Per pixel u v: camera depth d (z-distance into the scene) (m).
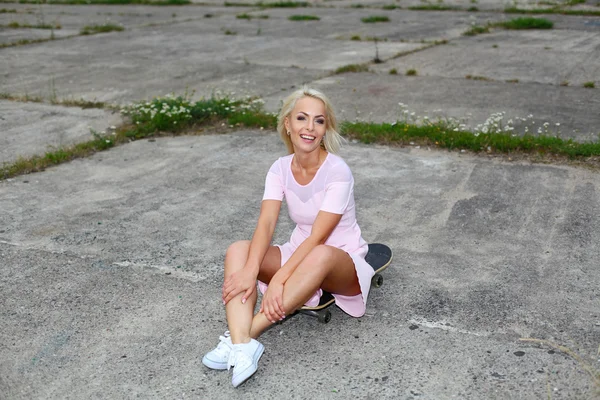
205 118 7.66
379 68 10.49
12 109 8.25
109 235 4.75
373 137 6.82
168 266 4.29
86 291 3.99
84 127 7.49
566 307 3.70
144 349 3.41
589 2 18.36
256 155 6.50
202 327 3.61
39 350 3.42
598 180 5.61
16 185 5.79
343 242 3.58
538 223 4.82
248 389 3.09
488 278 4.05
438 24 15.45
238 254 3.38
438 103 8.25
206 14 17.86
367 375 3.17
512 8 17.33
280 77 9.94
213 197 5.46
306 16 16.81
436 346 3.38
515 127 7.16
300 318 3.67
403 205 5.22
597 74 9.66
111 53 12.09
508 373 3.14
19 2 20.72
